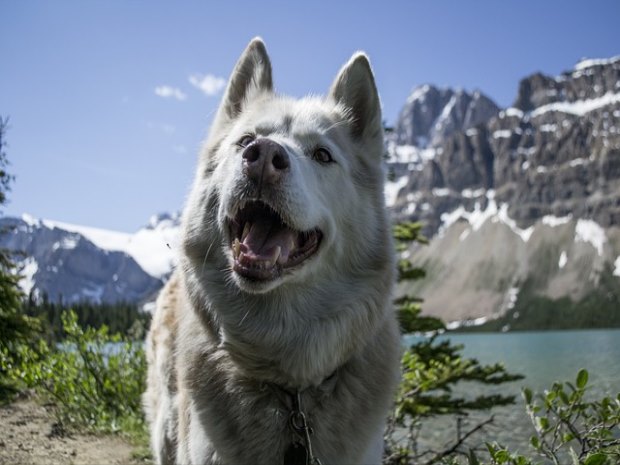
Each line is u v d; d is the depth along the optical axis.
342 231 0.52
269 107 0.56
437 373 1.14
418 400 1.11
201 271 0.51
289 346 0.48
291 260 0.48
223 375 0.48
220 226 0.48
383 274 0.53
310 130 0.53
